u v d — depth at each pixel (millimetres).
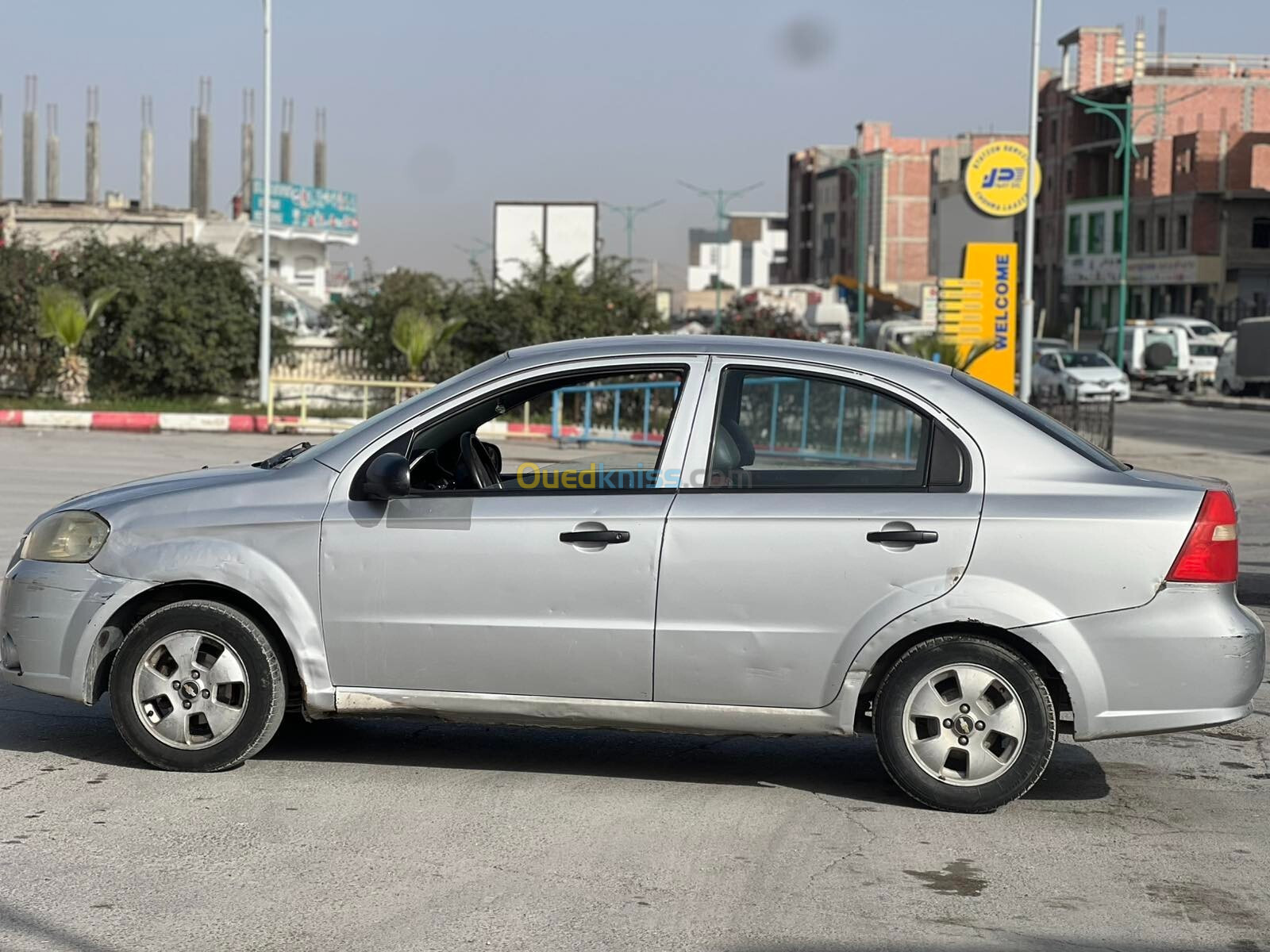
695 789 6082
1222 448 26391
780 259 174250
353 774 6199
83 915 4586
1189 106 74812
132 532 6082
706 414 5879
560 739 6863
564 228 40125
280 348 30719
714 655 5723
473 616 5840
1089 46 81688
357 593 5906
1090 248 79188
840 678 5684
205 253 30688
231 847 5238
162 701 6129
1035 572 5586
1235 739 7055
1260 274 68875
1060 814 5820
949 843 5426
